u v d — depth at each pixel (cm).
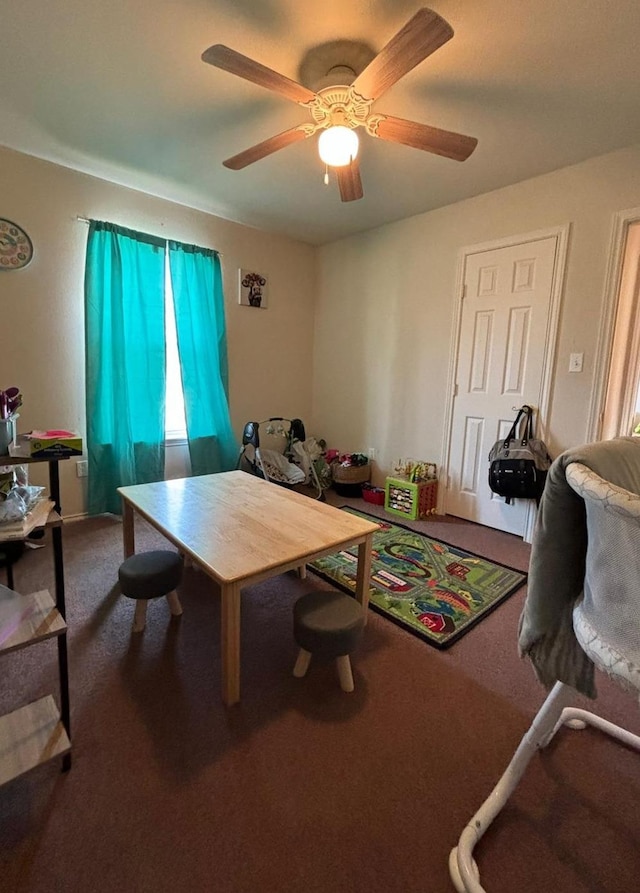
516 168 261
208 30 160
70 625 185
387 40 163
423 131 178
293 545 160
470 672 164
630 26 151
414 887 95
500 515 312
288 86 155
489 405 312
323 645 144
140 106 207
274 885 95
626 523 66
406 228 351
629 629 68
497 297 299
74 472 301
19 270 263
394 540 290
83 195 282
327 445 442
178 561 188
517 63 171
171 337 342
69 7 150
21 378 272
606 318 253
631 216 238
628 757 128
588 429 266
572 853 102
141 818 107
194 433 348
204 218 343
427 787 118
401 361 367
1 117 219
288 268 411
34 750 110
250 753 126
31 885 93
